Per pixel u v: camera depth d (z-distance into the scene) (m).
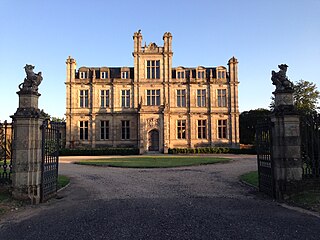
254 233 6.33
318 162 10.23
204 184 13.74
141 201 9.95
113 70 46.84
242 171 18.72
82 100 44.00
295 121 10.17
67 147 42.66
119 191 12.14
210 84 43.66
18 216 8.23
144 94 43.44
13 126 10.27
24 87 10.27
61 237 6.30
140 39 44.03
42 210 8.95
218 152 40.81
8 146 12.06
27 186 9.82
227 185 13.42
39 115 10.29
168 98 43.34
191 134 43.00
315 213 8.02
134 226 6.96
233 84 43.44
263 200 9.95
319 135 10.42
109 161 26.58
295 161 10.06
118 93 43.91
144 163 23.88
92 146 42.81
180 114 43.31
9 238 6.32
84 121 43.53
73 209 8.97
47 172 10.71
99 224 7.20
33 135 10.09
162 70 43.69
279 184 10.12
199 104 43.78
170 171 19.02
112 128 43.28
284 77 10.61
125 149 39.78
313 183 10.05
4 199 9.68
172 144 42.84
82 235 6.39
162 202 9.71
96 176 17.14
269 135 10.65
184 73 44.19
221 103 43.56
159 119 41.31
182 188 12.66
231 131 42.84
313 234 6.26
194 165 22.64
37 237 6.34
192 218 7.58
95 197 10.95
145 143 40.75
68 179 15.70
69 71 43.91
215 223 7.10
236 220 7.35
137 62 43.78
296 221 7.25
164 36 43.91
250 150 39.97
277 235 6.20
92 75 44.94
